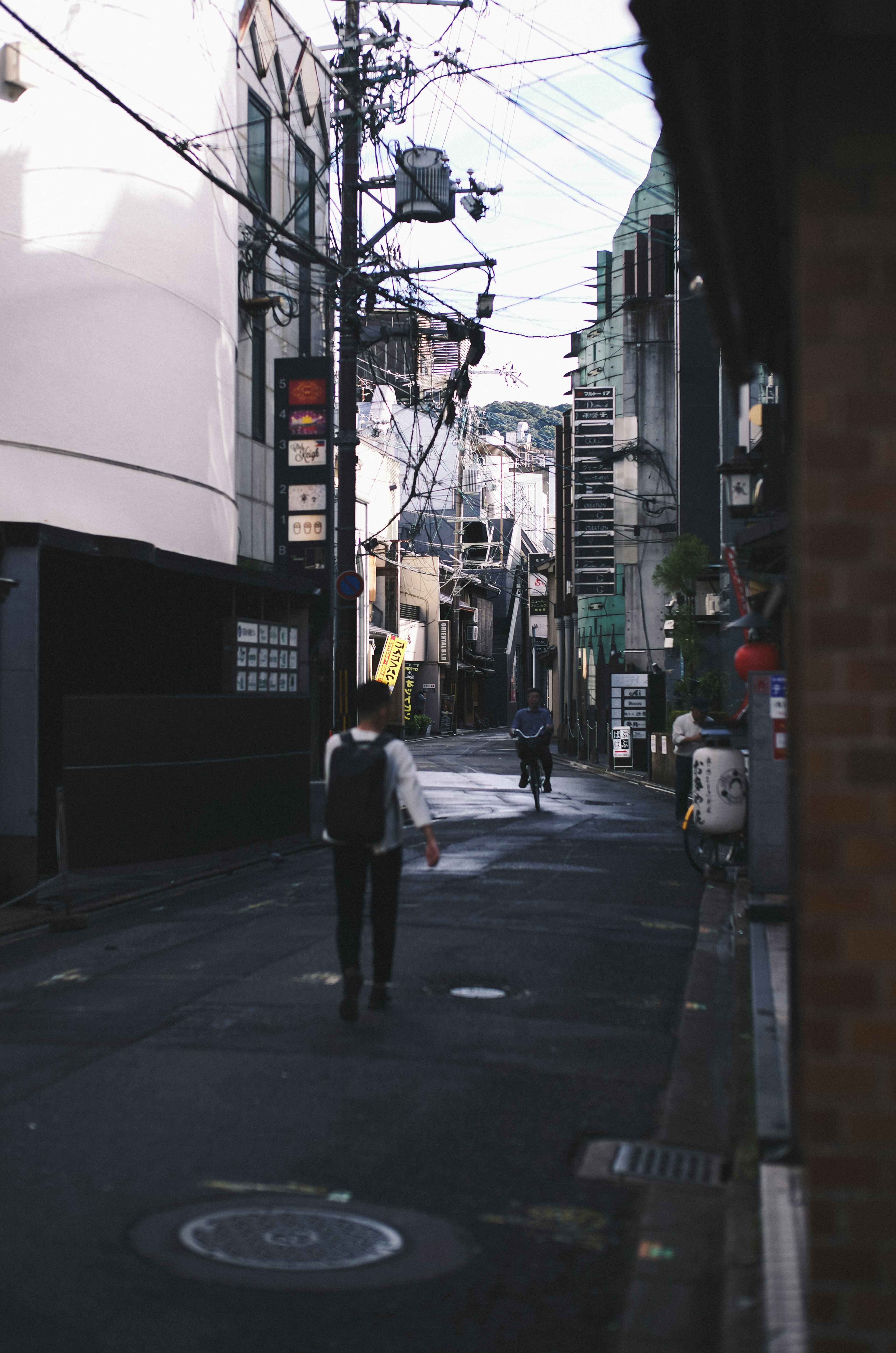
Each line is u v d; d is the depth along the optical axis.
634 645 38.53
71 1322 3.46
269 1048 6.25
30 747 11.01
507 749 46.91
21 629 11.04
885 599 2.87
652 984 7.88
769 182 3.55
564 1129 5.18
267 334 23.59
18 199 14.71
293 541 22.61
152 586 15.93
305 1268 3.85
